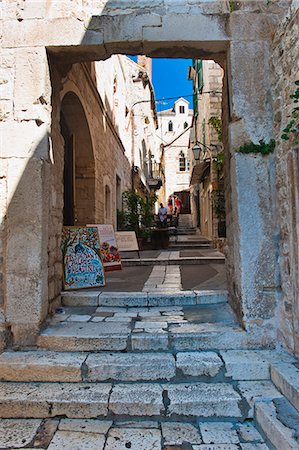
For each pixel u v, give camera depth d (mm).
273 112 2664
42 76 2744
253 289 2562
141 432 1948
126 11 2768
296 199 2234
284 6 2754
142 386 2217
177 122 36500
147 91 17078
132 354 2455
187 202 24953
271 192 2627
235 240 2736
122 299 3402
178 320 2900
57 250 3311
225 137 3275
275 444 1727
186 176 30312
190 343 2516
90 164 6363
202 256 7262
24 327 2572
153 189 20297
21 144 2707
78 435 1916
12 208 2662
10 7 2812
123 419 2074
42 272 2656
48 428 1984
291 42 2287
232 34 2734
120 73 10273
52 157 3027
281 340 2518
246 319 2547
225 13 2752
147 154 18328
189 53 2967
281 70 2492
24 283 2607
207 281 4379
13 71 2766
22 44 2775
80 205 6383
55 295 3221
